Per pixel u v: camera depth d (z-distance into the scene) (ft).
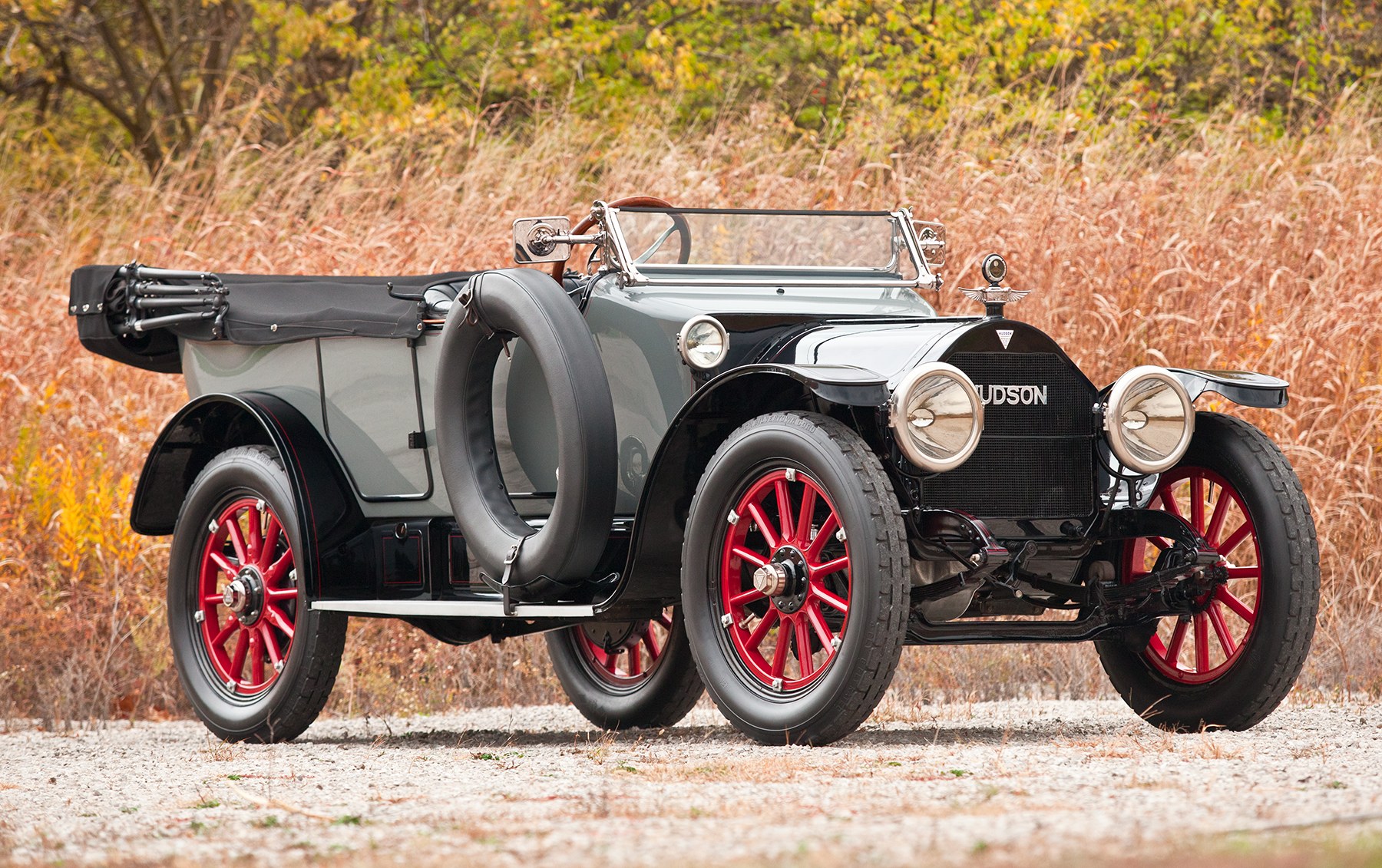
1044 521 40.52
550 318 42.65
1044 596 42.88
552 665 59.06
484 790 31.76
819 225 48.21
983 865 20.30
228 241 93.20
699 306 43.27
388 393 48.01
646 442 43.47
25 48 137.49
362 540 48.67
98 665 62.23
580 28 139.23
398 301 47.50
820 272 47.80
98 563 68.54
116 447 75.61
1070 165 88.07
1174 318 75.87
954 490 39.52
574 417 41.65
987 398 39.86
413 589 47.93
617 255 45.27
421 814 28.19
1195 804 25.89
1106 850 21.04
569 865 21.45
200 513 50.93
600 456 41.68
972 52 130.00
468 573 47.34
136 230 96.53
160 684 62.95
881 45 136.05
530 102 141.08
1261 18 135.85
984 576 38.45
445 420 45.16
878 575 36.52
